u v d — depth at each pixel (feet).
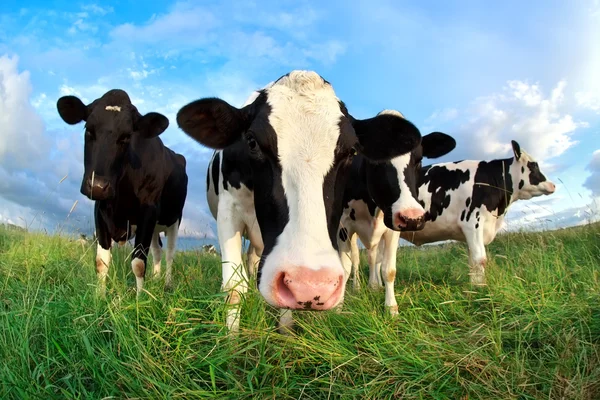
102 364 3.29
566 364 3.84
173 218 9.20
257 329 3.91
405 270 9.46
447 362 3.75
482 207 9.49
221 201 4.88
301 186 3.48
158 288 4.99
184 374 3.43
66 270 6.74
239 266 4.47
